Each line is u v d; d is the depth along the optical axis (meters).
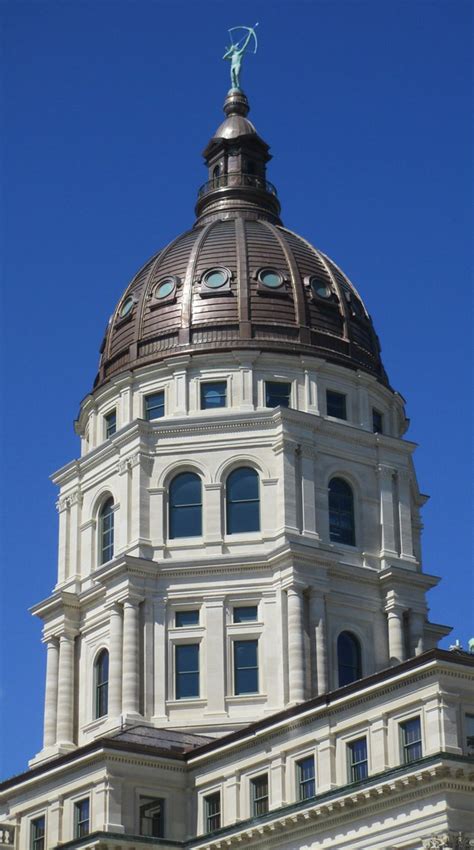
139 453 109.56
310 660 102.19
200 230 122.06
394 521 111.00
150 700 102.88
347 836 79.75
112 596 106.12
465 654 80.25
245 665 103.50
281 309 114.88
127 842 88.56
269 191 126.88
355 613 106.38
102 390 116.31
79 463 114.88
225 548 106.50
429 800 76.19
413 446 113.75
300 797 84.19
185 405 111.38
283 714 86.75
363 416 113.69
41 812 94.12
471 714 78.38
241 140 127.62
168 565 106.12
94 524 112.56
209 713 101.75
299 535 105.75
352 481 110.69
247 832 84.88
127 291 121.31
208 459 109.06
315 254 120.81
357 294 122.00
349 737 82.31
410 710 79.12
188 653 104.62
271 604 104.25
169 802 91.56
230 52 134.12
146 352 115.44
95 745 91.31
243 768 88.75
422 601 108.25
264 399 111.12
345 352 115.94
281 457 107.75
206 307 114.75
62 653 109.50
